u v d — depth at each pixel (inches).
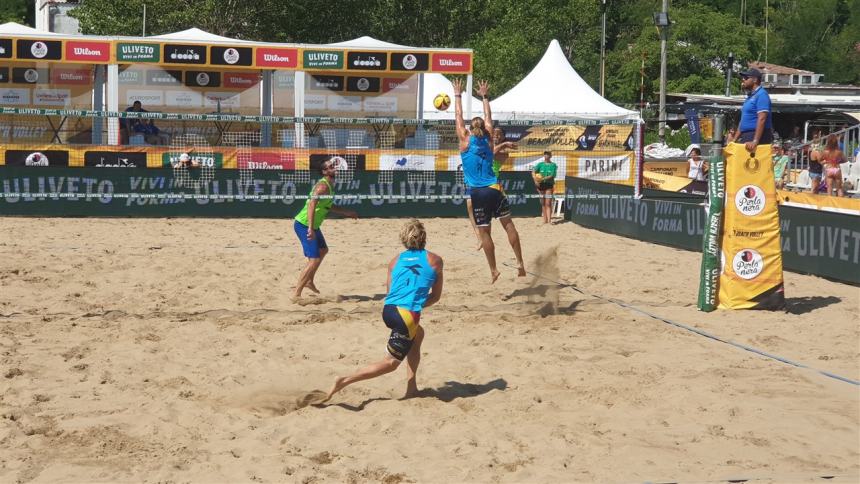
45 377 279.3
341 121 667.4
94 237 635.5
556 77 1060.5
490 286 455.8
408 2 1745.8
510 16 1945.1
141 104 882.1
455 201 815.7
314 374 291.0
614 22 2556.6
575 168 862.5
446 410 252.7
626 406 259.6
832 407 261.7
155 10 1445.6
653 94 2065.7
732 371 297.7
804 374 295.9
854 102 1333.7
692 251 613.6
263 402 260.1
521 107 1033.5
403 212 808.3
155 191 765.9
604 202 737.6
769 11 2844.5
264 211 785.6
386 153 816.9
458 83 423.8
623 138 917.8
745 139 403.9
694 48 2070.6
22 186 744.3
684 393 272.1
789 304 419.2
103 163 780.0
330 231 700.7
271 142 877.2
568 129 904.3
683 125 1653.5
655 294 447.2
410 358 263.6
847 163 804.6
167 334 340.5
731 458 219.0
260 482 198.5
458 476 203.2
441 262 260.4
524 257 571.5
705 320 383.9
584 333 352.5
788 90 1672.0
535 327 361.1
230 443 224.8
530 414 251.0
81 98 872.9
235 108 907.4
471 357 311.4
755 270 403.9
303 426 238.2
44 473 201.3
